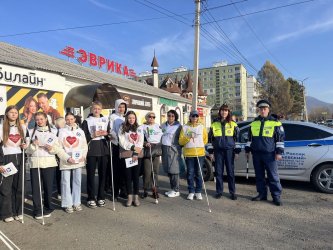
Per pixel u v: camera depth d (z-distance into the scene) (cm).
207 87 12438
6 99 989
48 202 561
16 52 1293
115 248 425
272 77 7069
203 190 755
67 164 577
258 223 520
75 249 423
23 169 544
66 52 1989
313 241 445
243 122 844
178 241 447
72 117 586
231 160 673
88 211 592
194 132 670
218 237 461
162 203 646
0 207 536
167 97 2450
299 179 739
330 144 715
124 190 686
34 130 553
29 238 461
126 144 617
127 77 2844
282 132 629
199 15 1630
